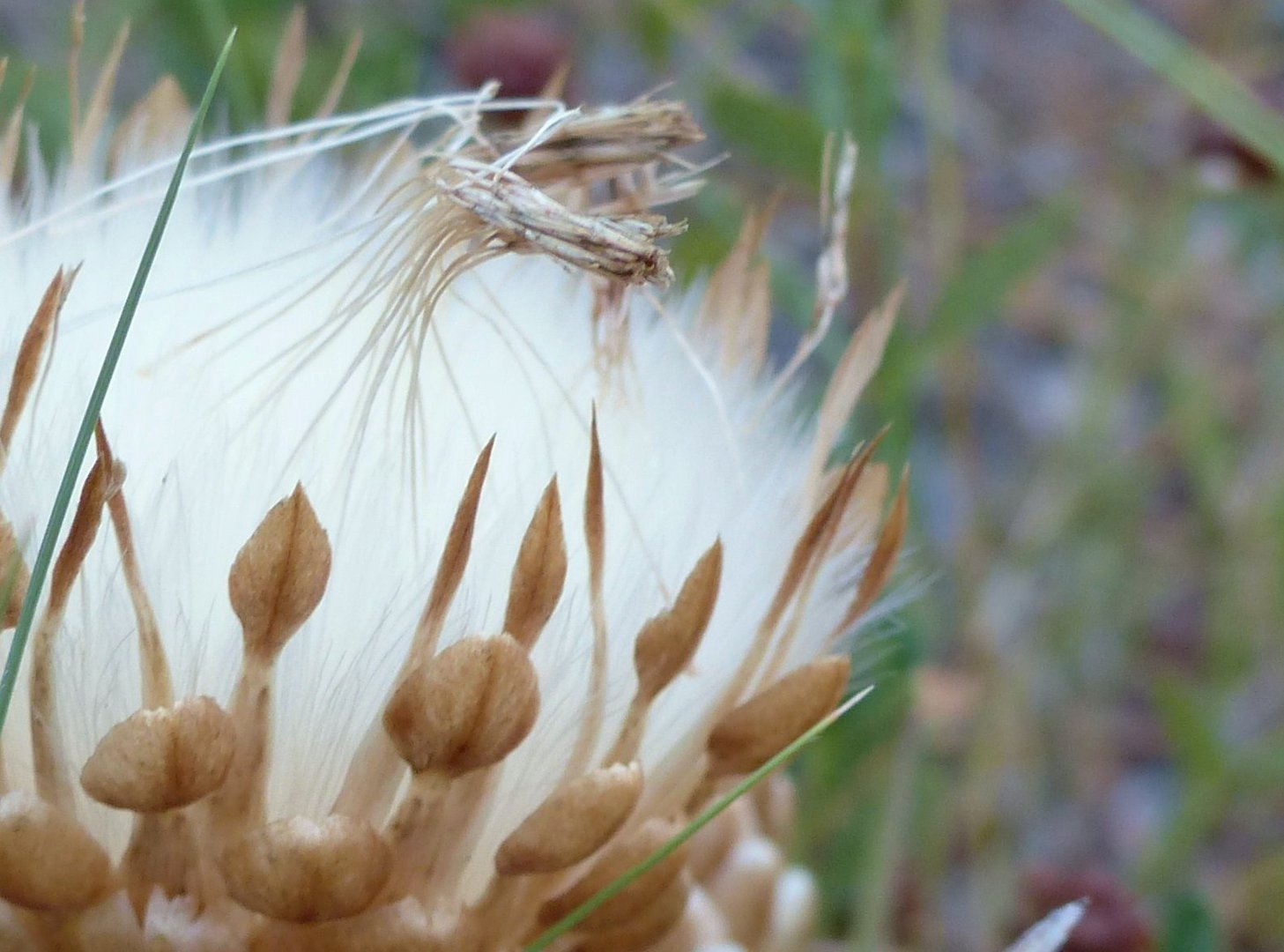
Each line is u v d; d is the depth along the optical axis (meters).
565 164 0.16
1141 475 0.37
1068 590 0.35
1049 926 0.17
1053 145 0.50
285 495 0.14
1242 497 0.37
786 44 0.46
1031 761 0.33
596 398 0.16
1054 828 0.34
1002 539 0.37
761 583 0.16
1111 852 0.33
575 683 0.15
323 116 0.18
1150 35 0.26
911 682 0.24
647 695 0.15
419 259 0.15
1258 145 0.26
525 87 0.27
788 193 0.40
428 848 0.14
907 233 0.38
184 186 0.16
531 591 0.14
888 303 0.16
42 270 0.16
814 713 0.15
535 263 0.17
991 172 0.47
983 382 0.43
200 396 0.15
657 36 0.36
